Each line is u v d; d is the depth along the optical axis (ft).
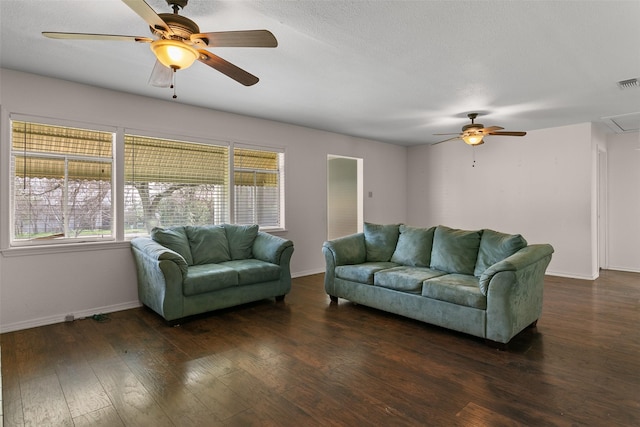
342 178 25.89
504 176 19.97
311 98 13.20
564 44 8.65
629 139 19.25
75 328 10.64
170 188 13.83
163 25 6.00
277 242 13.76
